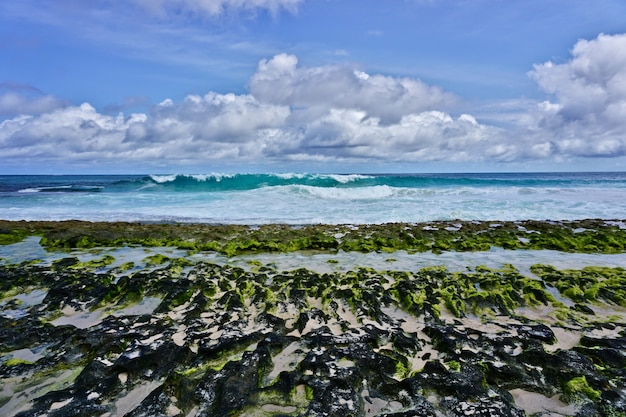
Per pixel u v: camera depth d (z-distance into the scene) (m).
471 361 5.79
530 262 12.41
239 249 13.88
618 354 5.89
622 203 27.08
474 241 15.23
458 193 33.09
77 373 5.67
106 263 11.86
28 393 5.17
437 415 4.65
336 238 15.87
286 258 12.85
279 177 41.56
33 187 45.03
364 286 9.36
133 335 6.52
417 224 19.64
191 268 11.34
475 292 8.66
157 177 40.84
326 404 4.70
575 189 34.41
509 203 26.88
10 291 9.16
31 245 15.02
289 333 6.92
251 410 4.71
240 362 5.50
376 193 31.94
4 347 6.35
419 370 5.63
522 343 6.35
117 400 5.01
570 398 5.03
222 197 31.05
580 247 14.38
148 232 16.67
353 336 6.52
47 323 7.30
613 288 9.08
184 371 5.54
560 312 8.03
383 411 4.80
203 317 7.52
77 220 21.42
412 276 10.41
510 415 4.58
